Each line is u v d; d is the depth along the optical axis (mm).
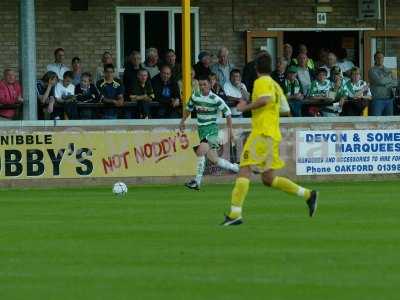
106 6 81688
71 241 40531
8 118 70188
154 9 82688
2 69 80000
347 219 46562
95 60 81688
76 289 31219
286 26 84812
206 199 56438
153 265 34969
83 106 71312
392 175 69125
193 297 29922
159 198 57250
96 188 64188
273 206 52062
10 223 46406
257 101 44312
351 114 76500
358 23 86125
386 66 85688
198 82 66750
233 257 36250
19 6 76312
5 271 34219
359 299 29422
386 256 36281
